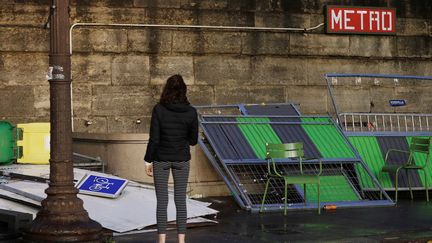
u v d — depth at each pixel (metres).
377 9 17.16
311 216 11.19
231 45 16.03
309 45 16.69
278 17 16.41
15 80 14.59
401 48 17.45
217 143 12.44
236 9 16.06
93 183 10.68
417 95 17.58
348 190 12.65
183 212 8.49
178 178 8.48
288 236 9.45
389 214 11.44
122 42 15.24
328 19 16.73
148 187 11.52
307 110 16.67
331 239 9.24
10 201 10.16
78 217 8.26
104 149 12.77
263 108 14.26
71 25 14.88
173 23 15.58
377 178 13.43
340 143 13.38
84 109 15.00
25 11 14.64
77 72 14.95
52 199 8.24
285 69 16.50
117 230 9.45
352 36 17.05
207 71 15.84
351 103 17.02
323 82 16.81
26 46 14.64
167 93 8.41
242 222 10.58
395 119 17.23
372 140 13.91
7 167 12.38
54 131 8.27
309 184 12.51
